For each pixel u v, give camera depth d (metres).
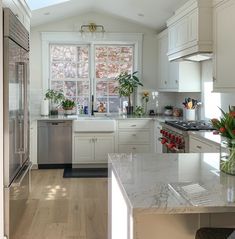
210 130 4.30
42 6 5.60
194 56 4.64
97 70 7.16
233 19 3.59
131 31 7.02
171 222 1.80
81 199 4.64
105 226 3.75
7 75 3.21
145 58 7.08
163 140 5.02
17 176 3.58
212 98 5.29
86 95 7.17
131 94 7.14
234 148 2.03
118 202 2.09
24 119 3.82
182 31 4.82
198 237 1.65
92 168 6.46
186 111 5.82
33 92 6.84
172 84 6.07
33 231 3.61
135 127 6.49
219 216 1.83
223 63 3.86
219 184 1.85
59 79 7.10
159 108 7.10
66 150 6.43
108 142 6.46
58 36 6.88
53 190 5.05
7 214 3.27
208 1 4.19
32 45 6.84
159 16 6.10
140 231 1.79
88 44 7.11
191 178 1.98
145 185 1.83
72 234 3.55
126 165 2.32
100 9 6.64
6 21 3.19
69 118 6.36
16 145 3.59
